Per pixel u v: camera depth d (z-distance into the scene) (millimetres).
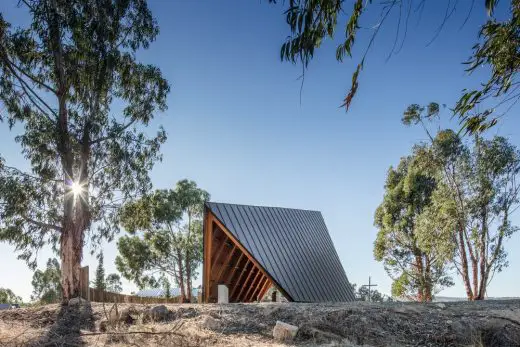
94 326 12062
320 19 4684
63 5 20812
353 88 4355
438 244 30453
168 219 38531
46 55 21250
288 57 4539
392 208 38344
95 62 21109
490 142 29359
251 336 9938
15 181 19516
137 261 40500
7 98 20219
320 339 9602
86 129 20719
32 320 13312
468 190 30125
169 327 10109
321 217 34688
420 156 31594
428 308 12438
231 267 26281
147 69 22562
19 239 19688
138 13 22453
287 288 22578
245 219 25141
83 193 20203
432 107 30016
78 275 18984
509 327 9367
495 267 29141
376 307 12234
